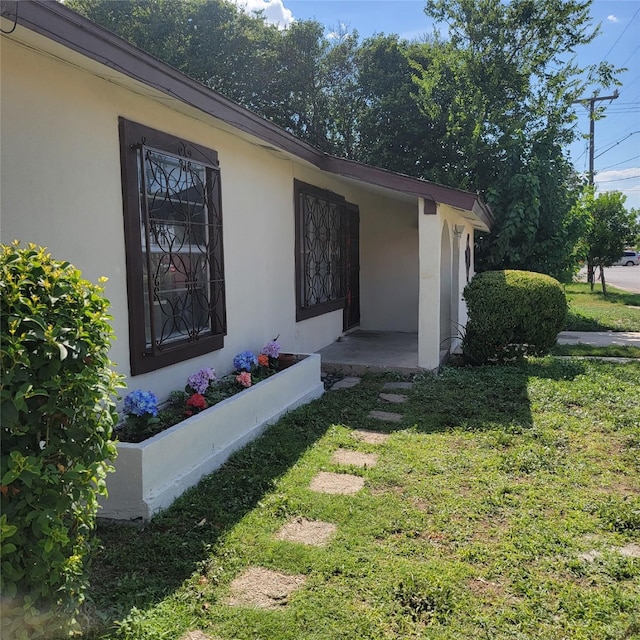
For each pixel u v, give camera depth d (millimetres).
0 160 3072
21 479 1844
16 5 2627
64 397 2016
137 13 14617
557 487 3803
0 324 1849
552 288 7621
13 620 1896
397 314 10906
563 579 2764
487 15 12102
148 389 4379
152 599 2510
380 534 3158
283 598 2562
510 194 11648
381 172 6836
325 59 15422
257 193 6219
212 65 14359
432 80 12320
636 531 3238
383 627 2367
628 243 19344
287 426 4992
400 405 5805
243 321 5965
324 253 8680
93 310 2146
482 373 7117
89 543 2283
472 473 4027
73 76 3551
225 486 3727
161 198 4508
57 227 3467
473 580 2730
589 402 5754
